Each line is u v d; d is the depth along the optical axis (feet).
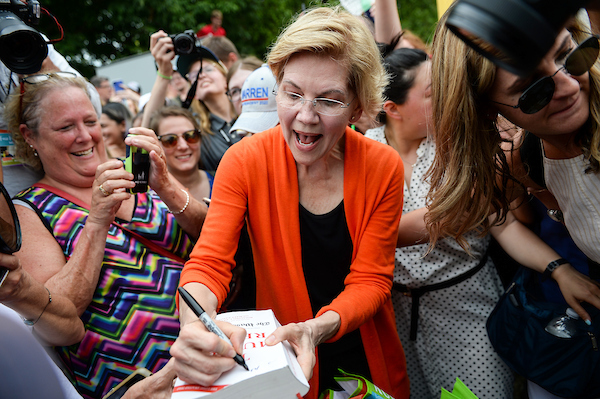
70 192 5.59
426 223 5.19
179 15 33.45
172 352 3.31
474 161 4.40
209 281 4.26
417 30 46.26
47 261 4.97
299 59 4.05
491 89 3.91
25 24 5.16
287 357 3.43
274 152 4.73
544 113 3.72
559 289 5.69
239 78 9.48
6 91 5.98
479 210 4.69
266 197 4.71
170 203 5.42
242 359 3.33
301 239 4.85
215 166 9.64
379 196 4.78
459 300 6.29
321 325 4.16
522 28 2.52
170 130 8.38
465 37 2.86
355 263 4.86
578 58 3.45
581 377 5.09
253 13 39.83
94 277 4.91
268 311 4.13
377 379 5.09
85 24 32.24
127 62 17.16
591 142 3.91
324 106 4.14
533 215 6.07
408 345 6.79
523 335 5.50
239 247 5.07
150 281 5.27
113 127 12.36
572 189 4.37
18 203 5.25
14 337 3.62
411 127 6.36
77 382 4.93
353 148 4.79
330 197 4.83
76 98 5.49
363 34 4.18
